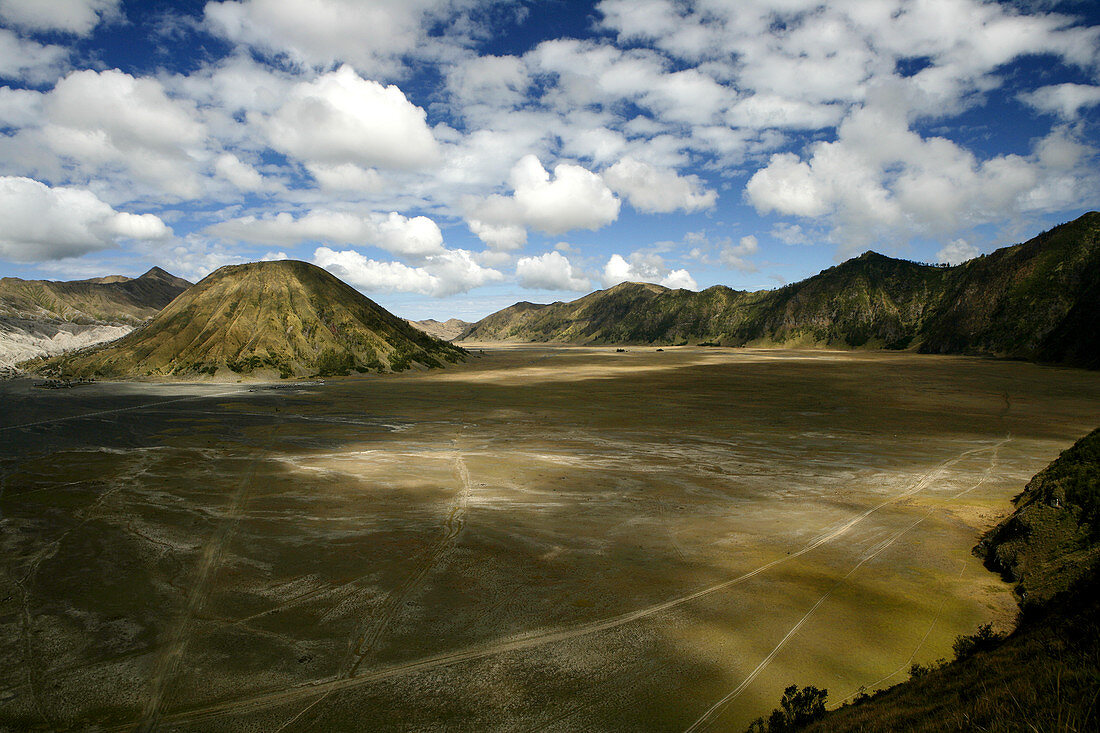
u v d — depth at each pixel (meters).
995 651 11.30
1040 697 7.69
